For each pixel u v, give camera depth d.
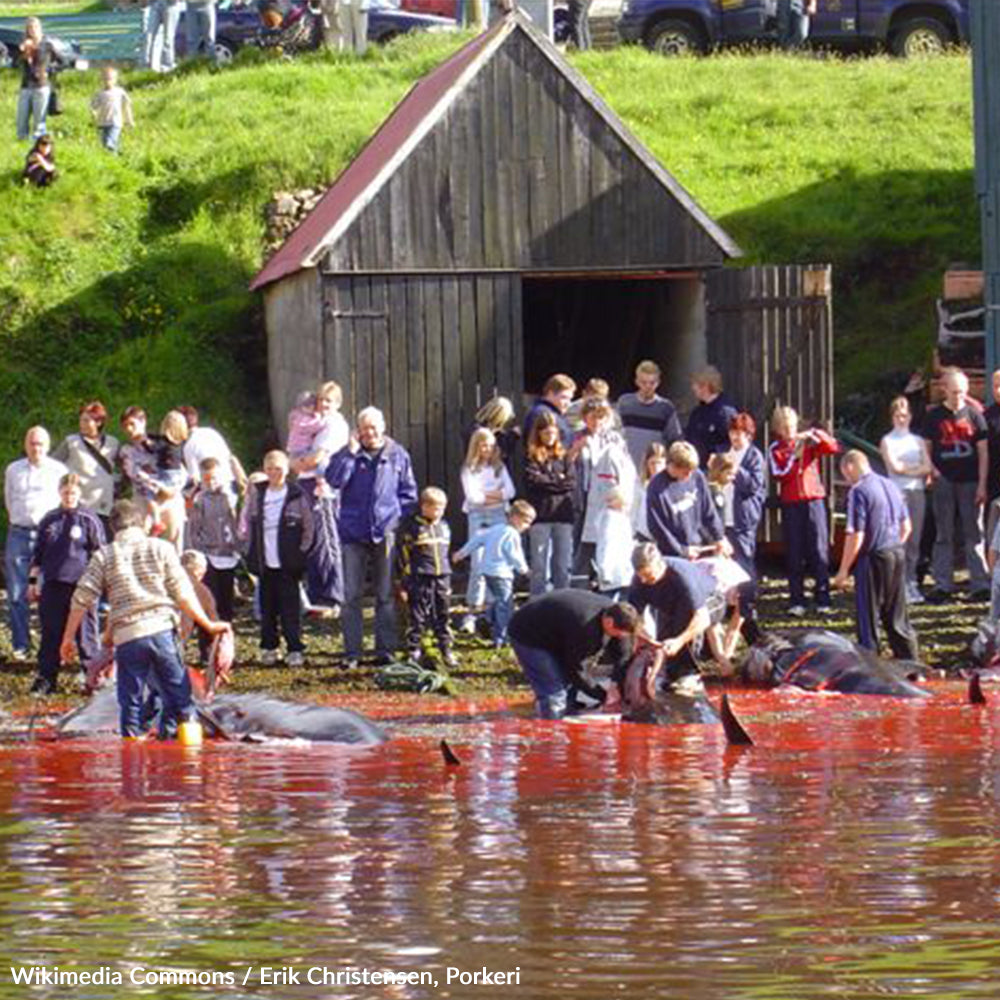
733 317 66.94
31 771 37.06
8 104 99.12
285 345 72.62
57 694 51.06
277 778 35.62
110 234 83.06
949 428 58.78
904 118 96.88
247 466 74.50
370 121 91.94
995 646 51.78
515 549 54.38
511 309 67.00
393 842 28.72
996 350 70.44
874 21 109.62
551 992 20.38
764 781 34.25
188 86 99.62
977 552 59.00
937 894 24.69
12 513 55.31
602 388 56.03
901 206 88.94
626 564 54.19
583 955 21.80
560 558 55.03
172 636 42.50
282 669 53.06
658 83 102.12
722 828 29.44
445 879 25.94
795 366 64.50
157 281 81.12
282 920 23.75
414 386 66.12
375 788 34.19
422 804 32.25
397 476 53.44
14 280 79.94
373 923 23.52
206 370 77.94
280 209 85.19
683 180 90.44
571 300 78.69
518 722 44.03
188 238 83.50
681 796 32.69
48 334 78.25
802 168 91.88
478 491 55.59
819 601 58.53
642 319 74.69
